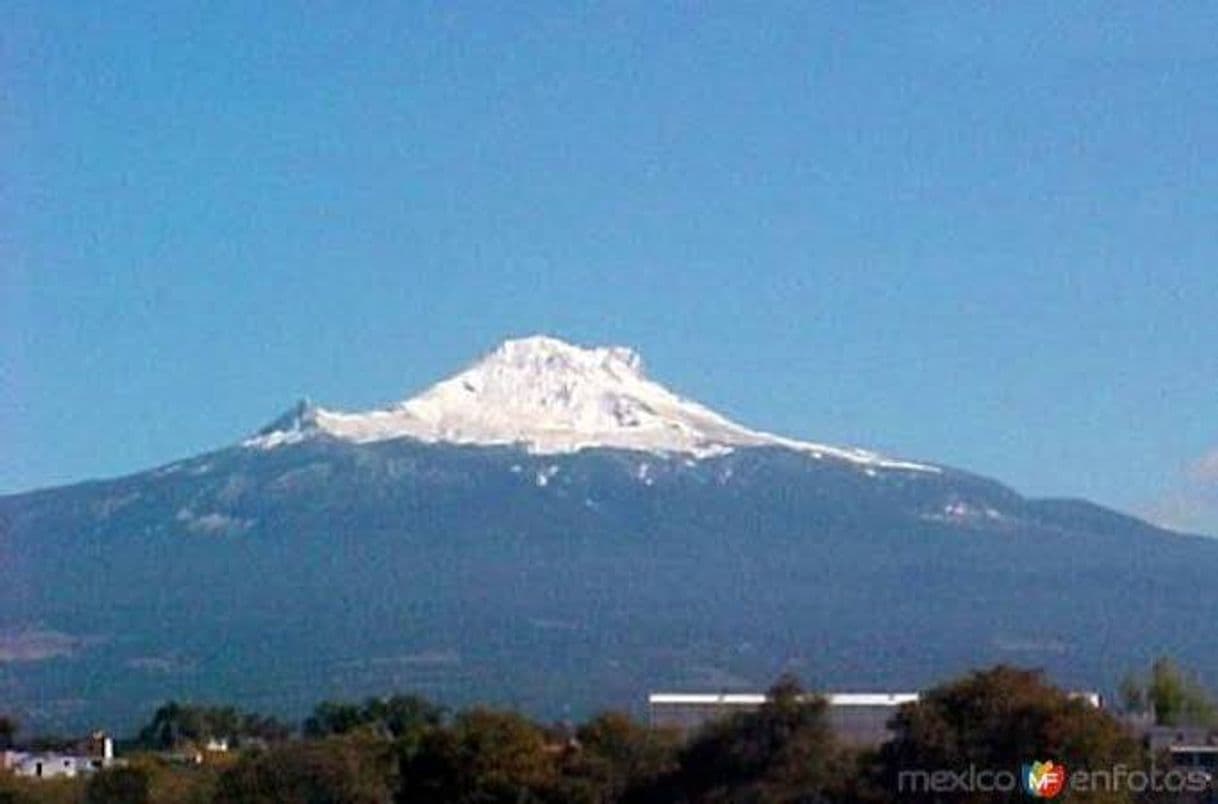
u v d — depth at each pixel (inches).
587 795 4776.1
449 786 4909.0
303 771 4985.2
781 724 4485.7
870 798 4264.3
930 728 4229.8
